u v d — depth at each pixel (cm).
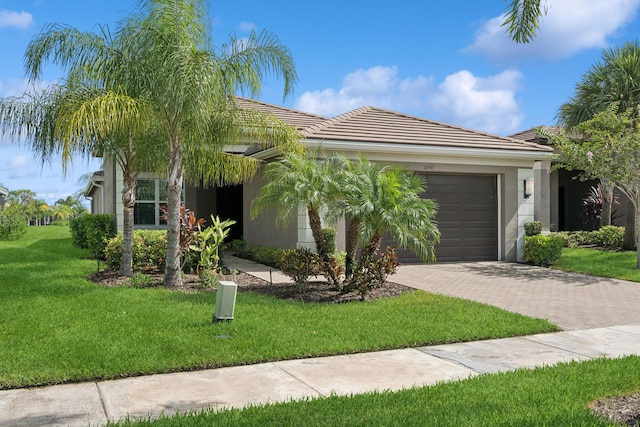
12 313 798
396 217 973
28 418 436
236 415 431
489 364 597
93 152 1163
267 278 1222
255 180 1708
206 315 793
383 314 828
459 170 1553
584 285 1187
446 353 643
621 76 1767
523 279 1266
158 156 1170
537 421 413
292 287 1062
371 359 615
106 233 1576
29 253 1761
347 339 677
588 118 1844
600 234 1819
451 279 1252
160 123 1045
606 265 1443
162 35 991
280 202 1025
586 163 1386
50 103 1057
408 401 466
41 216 6078
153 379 538
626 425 407
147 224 1720
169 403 473
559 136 1460
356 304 915
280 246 1523
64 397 486
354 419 422
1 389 505
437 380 538
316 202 1007
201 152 1176
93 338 655
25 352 598
